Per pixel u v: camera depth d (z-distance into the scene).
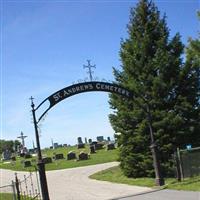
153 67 29.53
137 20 30.80
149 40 30.05
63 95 23.09
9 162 69.81
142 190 23.72
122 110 30.17
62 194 26.45
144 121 28.70
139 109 28.86
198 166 26.25
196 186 21.88
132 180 29.30
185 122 29.42
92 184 30.08
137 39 30.38
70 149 78.38
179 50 30.27
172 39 30.23
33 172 45.16
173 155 27.20
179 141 29.09
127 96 24.98
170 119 28.64
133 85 29.22
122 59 30.86
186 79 29.75
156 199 19.34
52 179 36.94
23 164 55.50
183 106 29.20
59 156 61.22
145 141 29.14
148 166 29.28
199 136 29.88
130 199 20.50
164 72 29.30
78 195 25.11
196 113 29.84
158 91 29.06
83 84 23.67
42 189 21.97
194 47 34.16
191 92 29.89
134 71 30.11
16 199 25.31
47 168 50.09
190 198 18.36
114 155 54.38
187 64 29.73
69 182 33.22
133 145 30.31
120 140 30.75
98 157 55.28
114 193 24.02
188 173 25.64
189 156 25.91
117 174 33.66
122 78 30.78
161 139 28.66
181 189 21.75
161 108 29.50
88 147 76.06
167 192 21.36
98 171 38.72
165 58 29.17
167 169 28.48
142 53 30.02
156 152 24.86
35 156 71.44
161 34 30.39
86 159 54.56
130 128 30.41
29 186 32.94
